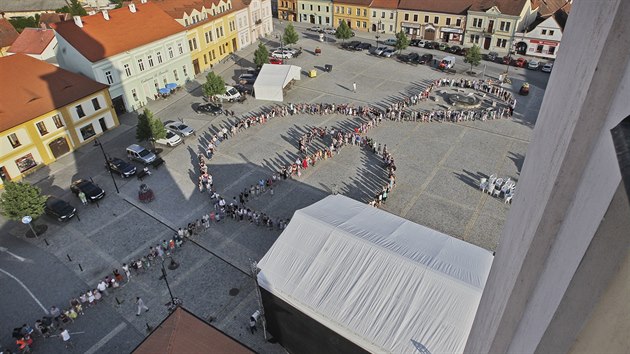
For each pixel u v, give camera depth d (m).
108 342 24.22
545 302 2.96
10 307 26.66
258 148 42.25
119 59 49.12
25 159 39.62
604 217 2.06
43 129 40.50
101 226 32.94
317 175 37.47
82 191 35.31
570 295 2.45
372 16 79.06
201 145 43.50
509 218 5.09
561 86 3.41
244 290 26.91
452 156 39.31
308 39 76.81
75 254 30.44
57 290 27.69
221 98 52.47
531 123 44.66
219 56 67.38
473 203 33.25
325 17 85.94
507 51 66.75
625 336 2.05
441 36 73.19
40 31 56.72
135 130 47.22
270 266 22.27
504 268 4.65
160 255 29.27
